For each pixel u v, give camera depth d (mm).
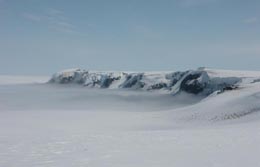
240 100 48219
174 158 12648
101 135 20266
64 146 15758
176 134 20266
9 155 13562
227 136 18078
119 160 12508
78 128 37219
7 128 35156
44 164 12008
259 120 35156
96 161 12414
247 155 12734
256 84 61375
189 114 46750
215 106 48062
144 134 20734
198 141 16625
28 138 18734
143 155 13359
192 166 11320
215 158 12414
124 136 19562
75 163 12148
